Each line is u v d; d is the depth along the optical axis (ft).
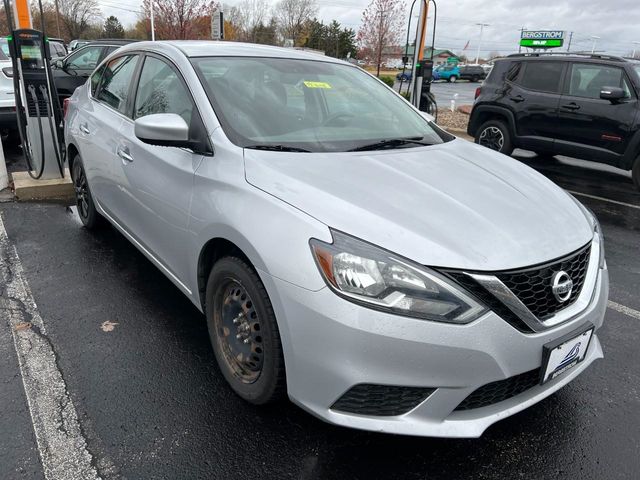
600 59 26.07
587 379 9.99
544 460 7.97
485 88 30.76
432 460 7.86
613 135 25.32
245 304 8.26
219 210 8.36
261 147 9.10
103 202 14.02
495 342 6.76
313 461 7.74
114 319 11.34
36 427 8.17
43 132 19.99
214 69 10.66
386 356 6.64
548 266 7.27
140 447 7.88
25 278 13.03
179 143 9.25
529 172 10.36
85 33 238.68
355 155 9.43
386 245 6.83
